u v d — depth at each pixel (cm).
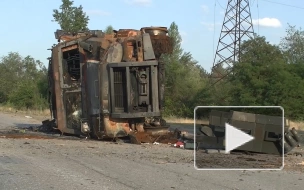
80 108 1686
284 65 4297
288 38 6675
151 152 1312
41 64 8912
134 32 1672
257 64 4269
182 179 909
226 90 4672
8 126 2506
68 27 6153
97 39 1670
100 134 1588
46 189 801
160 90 1623
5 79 7794
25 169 984
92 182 862
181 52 6662
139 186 834
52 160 1112
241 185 862
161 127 1616
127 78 1564
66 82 1756
